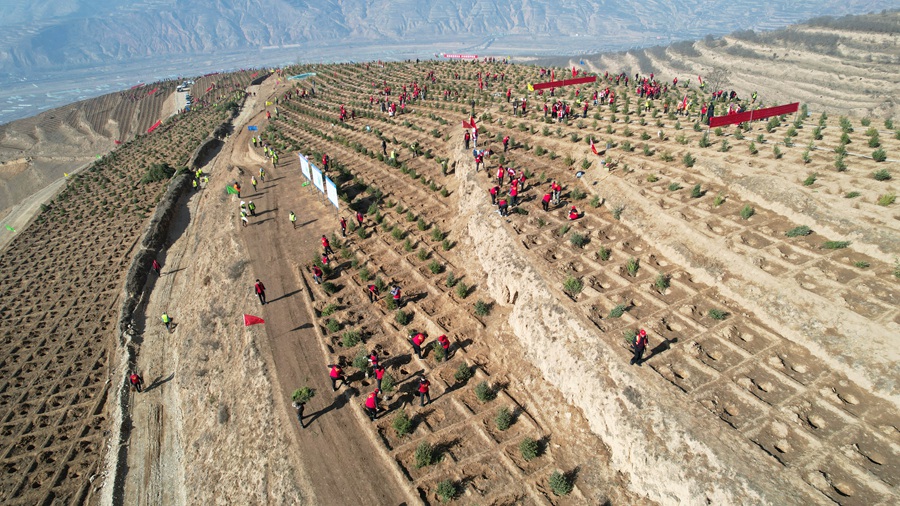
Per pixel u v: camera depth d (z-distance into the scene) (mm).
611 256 25875
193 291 39156
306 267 33594
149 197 61625
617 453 18344
